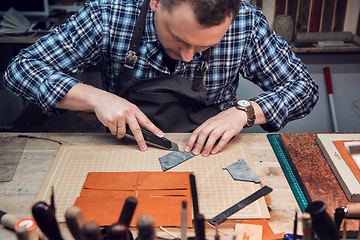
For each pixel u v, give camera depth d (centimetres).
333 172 95
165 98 123
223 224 78
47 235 54
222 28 85
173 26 86
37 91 112
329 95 237
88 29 121
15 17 237
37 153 106
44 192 88
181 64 120
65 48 121
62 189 89
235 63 132
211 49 126
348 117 254
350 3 219
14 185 91
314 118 256
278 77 136
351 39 227
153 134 106
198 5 78
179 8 82
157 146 109
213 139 105
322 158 102
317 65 239
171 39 95
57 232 53
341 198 85
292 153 104
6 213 80
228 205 84
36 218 52
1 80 275
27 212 82
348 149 101
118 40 122
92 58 128
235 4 82
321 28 229
